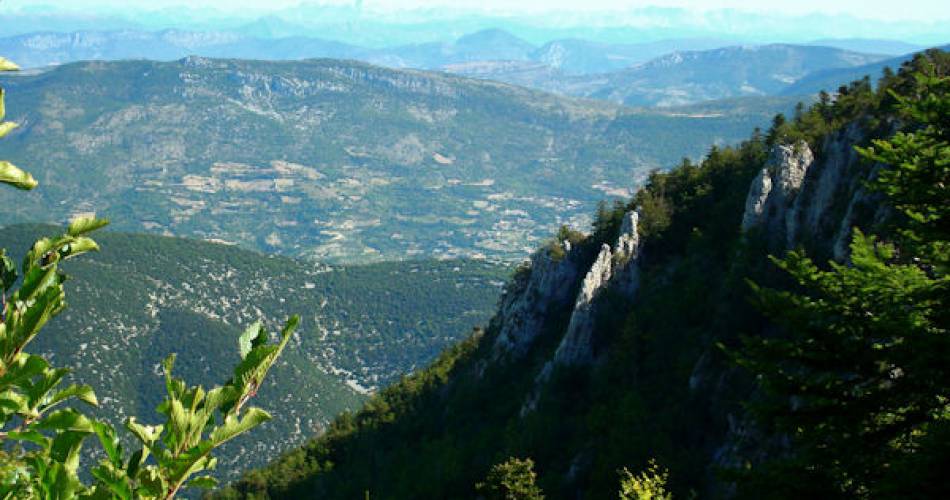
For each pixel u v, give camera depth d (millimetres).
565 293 157875
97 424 9266
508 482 81500
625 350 116312
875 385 27234
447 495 119688
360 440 180875
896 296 27891
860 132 101750
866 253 29391
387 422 182000
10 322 8695
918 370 25109
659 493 62000
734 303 101000
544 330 157000
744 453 75188
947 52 101562
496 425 137250
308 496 165625
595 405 109500
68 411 9055
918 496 22547
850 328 27641
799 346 28312
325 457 184875
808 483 26031
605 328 128375
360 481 157250
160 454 8977
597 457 98438
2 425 8797
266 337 9383
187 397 9133
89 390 9312
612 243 149125
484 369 163500
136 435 9320
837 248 87500
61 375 8992
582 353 127500
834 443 26375
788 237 105312
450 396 174125
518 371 154125
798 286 92812
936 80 29453
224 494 184625
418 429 169750
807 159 112938
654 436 90188
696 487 81562
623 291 133125
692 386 95875
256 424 9188
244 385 9125
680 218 141625
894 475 23547
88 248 9664
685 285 119000
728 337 97062
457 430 150125
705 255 123875
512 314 165125
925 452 23391
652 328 116125
